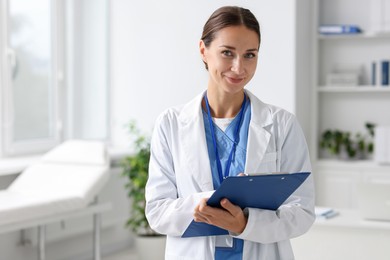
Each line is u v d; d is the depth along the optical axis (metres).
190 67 4.90
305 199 1.65
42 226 4.02
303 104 4.74
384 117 5.02
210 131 1.72
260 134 1.67
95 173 3.81
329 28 4.87
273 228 1.55
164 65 5.02
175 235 1.65
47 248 4.40
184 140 1.70
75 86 5.00
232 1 4.66
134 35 5.15
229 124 1.72
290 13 4.42
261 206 1.57
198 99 1.76
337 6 5.13
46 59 4.75
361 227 2.72
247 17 1.55
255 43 1.56
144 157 4.43
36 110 4.68
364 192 2.79
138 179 4.35
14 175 4.20
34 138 4.68
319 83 5.18
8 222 3.23
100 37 5.21
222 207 1.51
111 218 4.82
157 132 1.75
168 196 1.69
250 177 1.42
